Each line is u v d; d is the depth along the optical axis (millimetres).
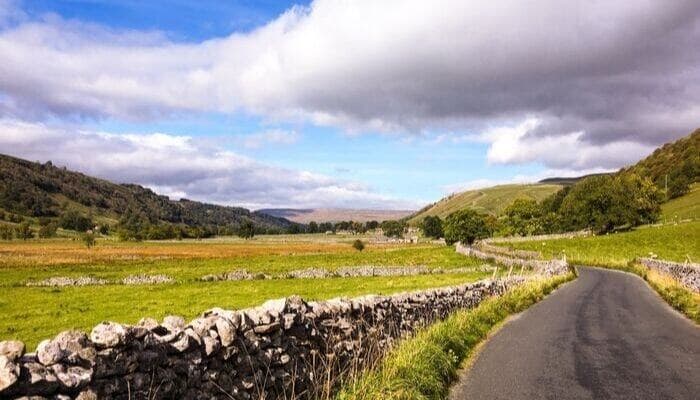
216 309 7148
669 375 10938
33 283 44812
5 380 3996
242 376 6949
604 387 9938
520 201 152375
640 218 122875
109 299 34312
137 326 5492
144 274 53250
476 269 58938
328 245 128375
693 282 31359
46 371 4379
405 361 9758
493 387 9891
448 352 11539
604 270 57938
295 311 8289
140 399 5305
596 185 140250
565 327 17703
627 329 17391
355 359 9492
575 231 137625
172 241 154750
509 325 18078
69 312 28531
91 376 4746
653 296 29625
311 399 8344
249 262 72312
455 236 99125
